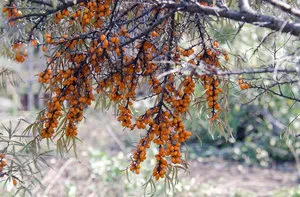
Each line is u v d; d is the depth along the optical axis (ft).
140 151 9.47
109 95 10.66
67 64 10.26
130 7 10.39
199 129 37.81
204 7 8.78
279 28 8.46
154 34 9.58
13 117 20.67
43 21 10.21
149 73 9.78
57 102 9.61
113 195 21.33
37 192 19.19
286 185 30.25
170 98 9.66
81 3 9.84
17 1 9.84
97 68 9.69
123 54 9.87
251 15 8.61
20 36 9.58
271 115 34.30
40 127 10.45
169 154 9.39
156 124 9.37
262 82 11.19
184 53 9.72
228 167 34.50
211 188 26.86
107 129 30.37
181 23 10.73
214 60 9.68
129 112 9.84
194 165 34.68
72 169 22.97
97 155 24.30
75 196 21.16
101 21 9.80
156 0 9.04
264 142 36.94
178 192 23.26
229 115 36.76
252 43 19.76
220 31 11.99
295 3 11.05
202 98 10.83
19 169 11.02
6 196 17.07
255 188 29.45
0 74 11.30
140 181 21.40
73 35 9.94
